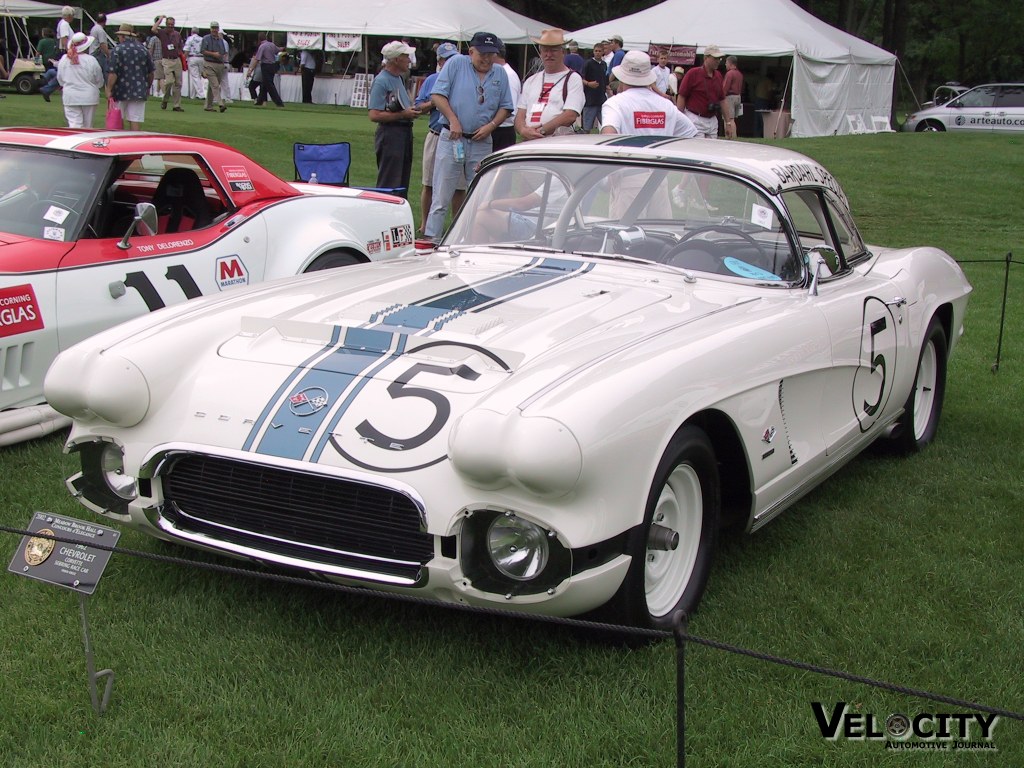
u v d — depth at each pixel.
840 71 24.83
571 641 3.26
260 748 2.71
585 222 4.47
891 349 4.61
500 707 2.90
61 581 2.73
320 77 30.72
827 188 4.78
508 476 2.78
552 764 2.66
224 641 3.20
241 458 3.07
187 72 28.44
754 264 4.22
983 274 10.59
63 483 4.39
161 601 3.45
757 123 24.27
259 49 26.64
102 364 3.31
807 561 3.99
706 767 2.70
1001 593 3.77
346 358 3.32
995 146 21.33
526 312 3.64
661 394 3.06
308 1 28.50
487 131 8.73
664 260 4.27
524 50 29.41
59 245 5.05
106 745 2.70
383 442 2.99
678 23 24.53
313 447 3.03
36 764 2.61
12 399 4.75
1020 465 5.19
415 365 3.23
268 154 15.15
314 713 2.84
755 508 3.65
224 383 3.32
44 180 5.37
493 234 4.65
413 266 4.37
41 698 2.87
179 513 3.28
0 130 5.88
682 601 3.39
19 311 4.71
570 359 3.15
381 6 28.25
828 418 4.14
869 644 3.33
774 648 3.31
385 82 10.11
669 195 4.38
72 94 13.99
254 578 3.64
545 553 2.87
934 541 4.22
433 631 3.32
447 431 2.96
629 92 7.23
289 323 3.52
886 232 13.10
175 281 5.47
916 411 5.33
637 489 2.96
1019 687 3.14
